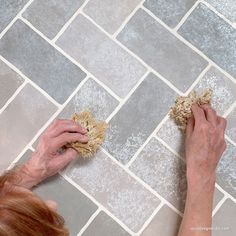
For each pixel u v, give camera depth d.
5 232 0.62
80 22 1.14
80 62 1.13
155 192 1.10
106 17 1.14
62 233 0.73
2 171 1.12
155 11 1.13
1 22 1.15
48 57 1.14
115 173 1.11
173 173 1.10
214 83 1.11
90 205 1.11
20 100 1.14
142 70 1.12
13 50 1.14
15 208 0.65
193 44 1.12
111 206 1.10
